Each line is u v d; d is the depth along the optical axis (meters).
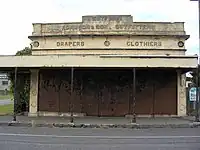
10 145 12.78
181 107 26.55
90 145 13.00
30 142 13.67
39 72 27.11
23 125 21.31
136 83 26.67
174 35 26.66
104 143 13.62
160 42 26.81
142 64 22.84
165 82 26.69
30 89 27.12
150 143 13.75
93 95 26.77
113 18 26.92
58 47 27.22
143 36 26.73
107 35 26.70
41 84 27.11
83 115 26.56
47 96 27.02
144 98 26.55
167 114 26.45
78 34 26.83
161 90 26.61
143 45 26.78
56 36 27.17
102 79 26.83
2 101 61.81
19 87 30.00
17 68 25.05
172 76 26.70
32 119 23.73
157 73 26.72
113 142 13.96
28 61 23.64
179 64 22.91
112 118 25.03
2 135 16.14
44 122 21.55
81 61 23.14
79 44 27.05
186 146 12.95
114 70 26.34
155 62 22.88
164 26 26.89
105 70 26.45
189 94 27.02
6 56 23.75
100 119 24.14
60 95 26.89
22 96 30.05
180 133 17.61
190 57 22.89
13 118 24.09
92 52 26.84
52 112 26.86
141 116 26.34
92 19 27.02
